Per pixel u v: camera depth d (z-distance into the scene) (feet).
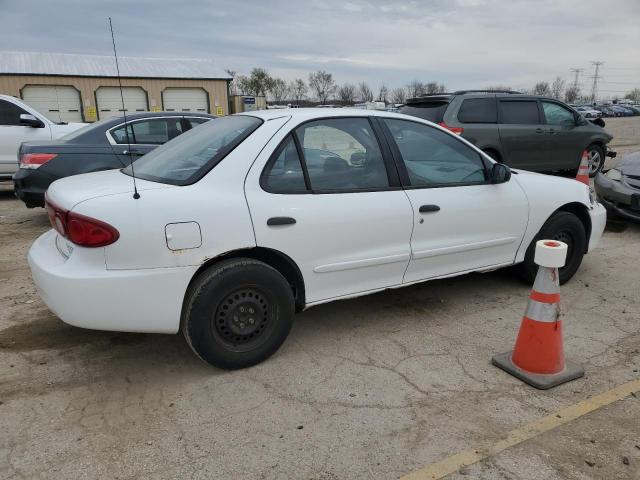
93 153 21.81
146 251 9.20
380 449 8.33
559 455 8.18
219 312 10.05
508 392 9.95
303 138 11.00
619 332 12.59
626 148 61.67
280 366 10.87
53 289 9.25
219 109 109.50
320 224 10.73
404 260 12.03
